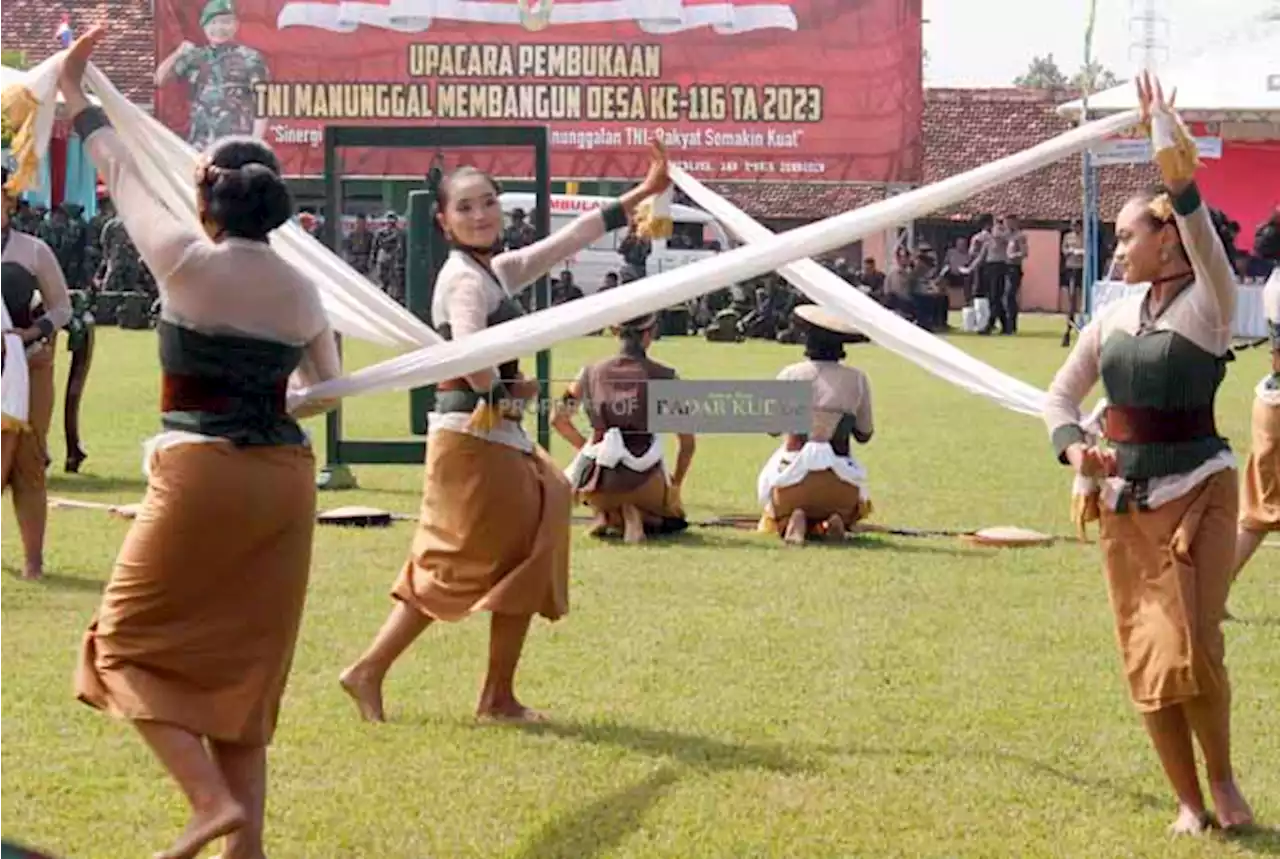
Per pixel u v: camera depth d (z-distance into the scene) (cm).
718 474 1664
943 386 2645
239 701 605
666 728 803
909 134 3494
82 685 604
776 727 807
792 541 1267
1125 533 675
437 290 782
